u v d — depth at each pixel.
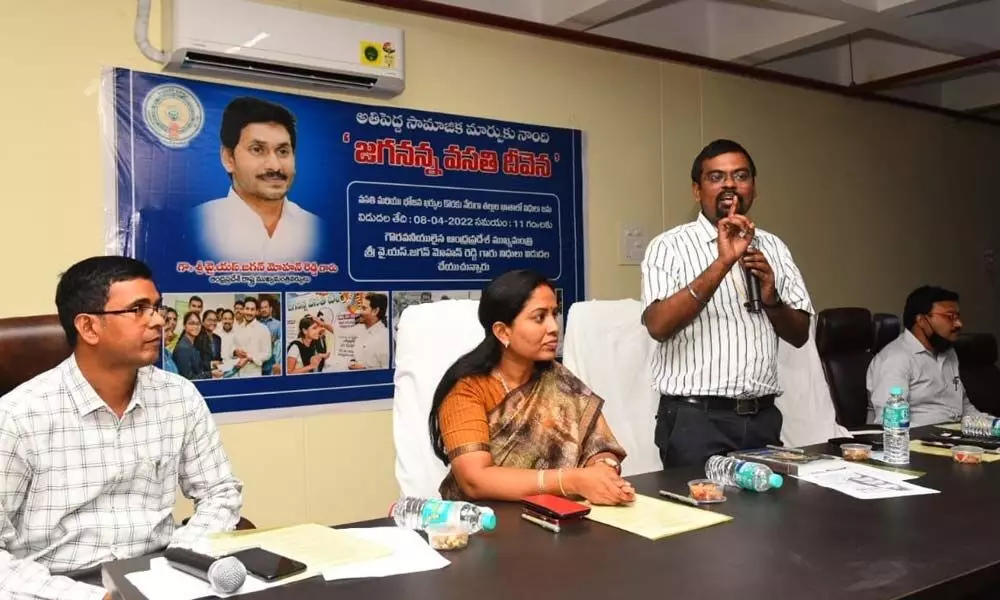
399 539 1.26
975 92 5.35
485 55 3.46
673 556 1.19
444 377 1.67
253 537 1.27
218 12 2.67
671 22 4.03
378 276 3.21
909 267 5.36
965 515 1.40
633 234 3.95
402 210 3.26
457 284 3.41
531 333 1.61
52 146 2.58
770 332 2.10
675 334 2.03
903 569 1.12
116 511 1.57
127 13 2.70
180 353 2.78
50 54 2.58
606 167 3.85
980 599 1.35
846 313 3.59
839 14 3.58
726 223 1.87
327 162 3.08
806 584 1.07
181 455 1.70
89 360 1.54
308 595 1.04
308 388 3.04
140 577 1.11
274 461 2.97
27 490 1.49
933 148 5.53
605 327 2.49
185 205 2.80
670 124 4.08
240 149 2.90
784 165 4.60
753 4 4.03
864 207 5.05
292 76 2.89
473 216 3.45
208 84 2.84
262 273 2.95
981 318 5.92
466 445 1.57
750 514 1.42
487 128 3.47
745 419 2.02
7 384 1.72
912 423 3.35
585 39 3.69
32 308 2.56
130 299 1.50
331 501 3.10
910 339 3.41
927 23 3.86
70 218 2.62
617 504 1.47
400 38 3.06
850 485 1.63
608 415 2.41
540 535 1.30
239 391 2.89
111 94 2.67
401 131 3.25
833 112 4.86
